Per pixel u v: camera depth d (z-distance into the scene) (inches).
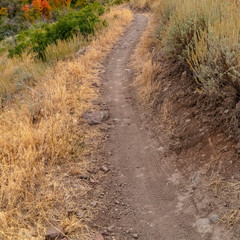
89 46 390.0
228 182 134.7
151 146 187.8
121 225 130.7
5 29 1058.1
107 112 228.2
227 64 153.9
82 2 1075.3
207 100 185.8
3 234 116.7
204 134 170.9
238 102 159.5
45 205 132.9
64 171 158.9
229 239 113.4
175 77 237.9
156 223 130.7
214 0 225.9
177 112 203.3
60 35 433.7
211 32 171.2
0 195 135.2
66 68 311.0
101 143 192.5
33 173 150.4
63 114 213.8
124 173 166.1
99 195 146.9
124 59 352.8
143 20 584.7
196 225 124.0
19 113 226.2
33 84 311.4
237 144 147.8
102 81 288.5
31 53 423.2
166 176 159.2
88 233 123.3
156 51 307.3
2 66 425.4
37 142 177.0
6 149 170.9
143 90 250.5
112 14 616.7
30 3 1317.7
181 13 239.8
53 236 118.4
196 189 141.7
